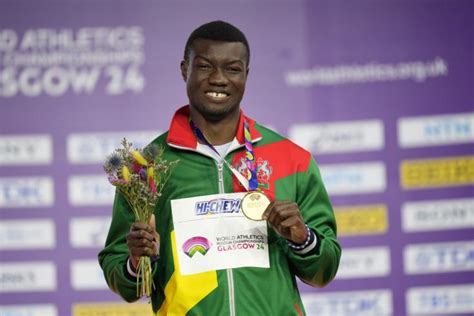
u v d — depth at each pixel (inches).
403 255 619.5
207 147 342.6
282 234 319.9
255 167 338.6
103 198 617.0
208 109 334.3
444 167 615.8
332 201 616.7
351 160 614.9
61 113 611.5
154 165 323.9
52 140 611.8
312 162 350.6
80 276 616.7
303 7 611.5
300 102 611.8
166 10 610.9
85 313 616.1
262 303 326.6
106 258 342.6
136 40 610.9
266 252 332.2
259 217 323.6
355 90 613.3
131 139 610.9
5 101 609.6
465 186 618.2
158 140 350.6
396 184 617.0
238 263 328.2
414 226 619.2
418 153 616.1
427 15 614.2
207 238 330.3
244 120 347.9
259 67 610.9
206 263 327.9
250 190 334.3
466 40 614.9
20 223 614.2
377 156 615.8
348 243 618.5
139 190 320.2
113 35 610.5
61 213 615.8
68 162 613.9
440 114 614.9
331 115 613.3
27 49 609.6
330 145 613.3
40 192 614.2
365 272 619.5
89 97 611.5
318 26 612.4
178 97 613.0
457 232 619.2
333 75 612.4
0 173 612.4
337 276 619.2
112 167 323.6
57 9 609.9
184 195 335.9
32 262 615.8
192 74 335.3
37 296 615.2
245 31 610.9
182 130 343.9
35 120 610.9
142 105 611.8
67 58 610.5
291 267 342.0
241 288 326.3
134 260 319.3
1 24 608.7
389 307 619.5
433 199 618.2
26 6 609.6
